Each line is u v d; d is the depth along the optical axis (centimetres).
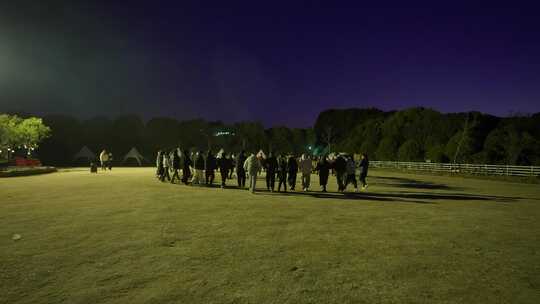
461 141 3728
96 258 632
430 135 4353
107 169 4212
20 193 1584
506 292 500
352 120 6656
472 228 916
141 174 3041
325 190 1770
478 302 467
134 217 1022
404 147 4425
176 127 7550
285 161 1762
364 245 736
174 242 745
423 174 3706
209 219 998
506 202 1455
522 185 2414
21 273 554
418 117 4612
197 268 584
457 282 535
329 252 683
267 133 7000
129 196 1498
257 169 1652
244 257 645
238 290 495
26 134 4353
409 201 1441
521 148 3206
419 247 727
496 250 711
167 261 618
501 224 974
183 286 507
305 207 1234
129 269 576
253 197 1496
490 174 3127
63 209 1155
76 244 723
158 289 495
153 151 7112
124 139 7262
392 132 4838
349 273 569
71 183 2102
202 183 2048
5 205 1233
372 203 1359
